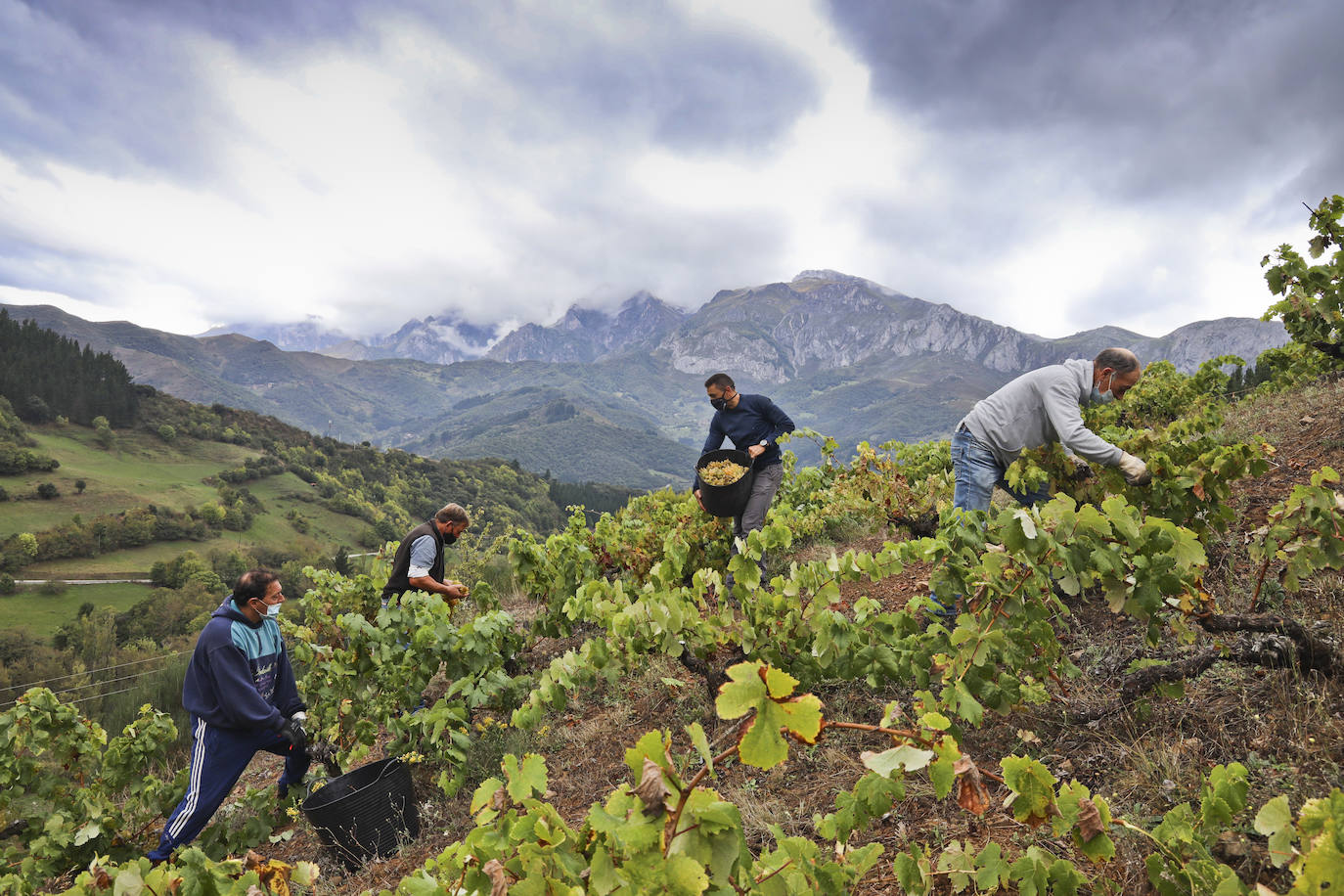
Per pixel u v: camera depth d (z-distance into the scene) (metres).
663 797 1.23
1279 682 2.52
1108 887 1.86
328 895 3.61
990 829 2.36
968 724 3.06
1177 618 2.87
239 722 4.05
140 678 8.39
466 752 4.39
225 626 4.12
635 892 1.19
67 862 4.22
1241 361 11.62
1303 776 2.10
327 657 5.19
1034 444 4.35
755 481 6.03
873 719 3.35
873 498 6.84
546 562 6.65
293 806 4.55
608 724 4.44
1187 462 4.28
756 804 2.94
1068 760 2.66
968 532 3.23
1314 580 3.29
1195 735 2.54
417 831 4.05
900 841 2.47
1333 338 6.82
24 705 4.36
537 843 1.45
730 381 6.08
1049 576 2.83
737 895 1.52
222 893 2.18
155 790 4.62
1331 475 2.92
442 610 5.09
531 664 6.02
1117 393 4.11
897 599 4.97
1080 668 3.27
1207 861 1.64
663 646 3.91
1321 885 1.19
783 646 3.78
